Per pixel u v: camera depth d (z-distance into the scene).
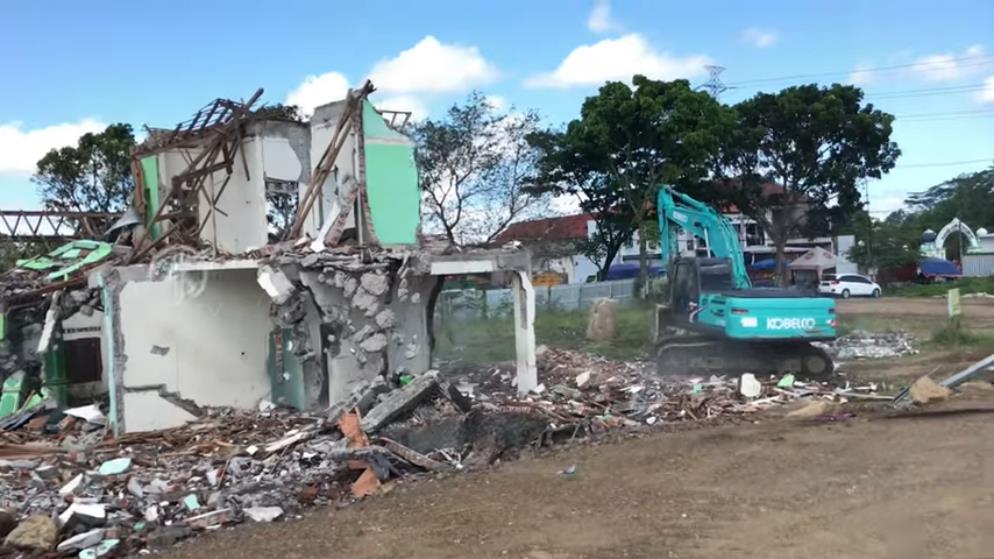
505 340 24.27
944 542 7.01
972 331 24.19
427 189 36.06
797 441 11.21
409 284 15.23
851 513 7.96
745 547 7.15
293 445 11.44
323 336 14.30
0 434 14.17
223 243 17.73
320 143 17.08
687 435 11.98
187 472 10.58
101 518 8.55
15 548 8.00
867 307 37.78
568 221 49.75
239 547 7.80
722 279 17.41
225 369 15.16
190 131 18.16
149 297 14.49
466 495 9.24
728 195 47.47
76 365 16.89
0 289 17.02
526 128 38.72
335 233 15.24
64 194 36.62
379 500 9.26
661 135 38.50
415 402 12.14
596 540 7.49
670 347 17.00
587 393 15.19
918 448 10.45
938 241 67.88
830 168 45.66
